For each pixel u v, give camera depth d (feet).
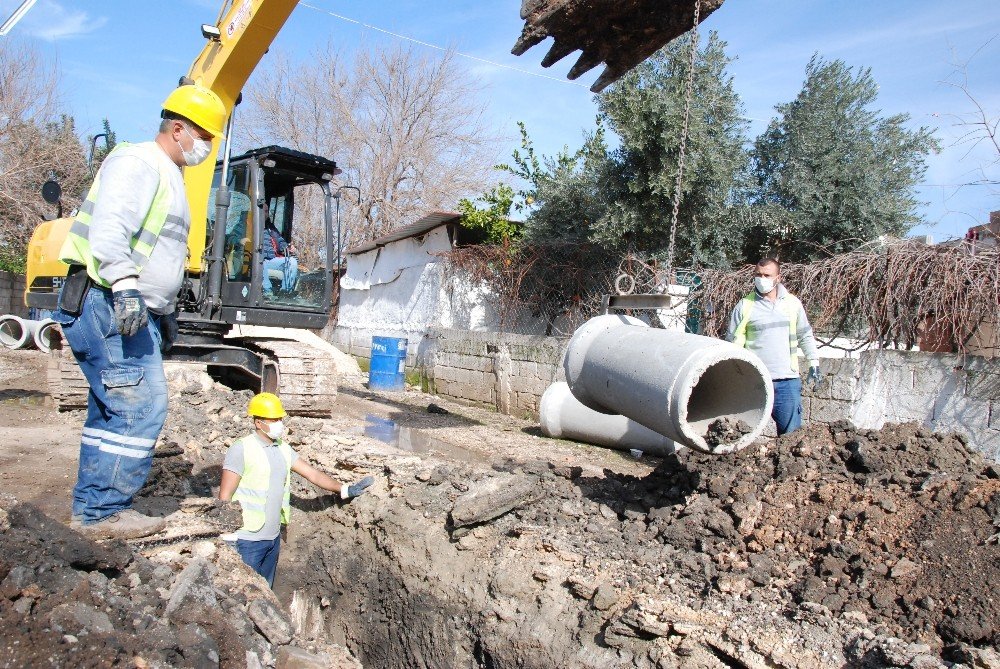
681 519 15.29
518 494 17.02
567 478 19.33
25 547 9.96
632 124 35.94
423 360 46.80
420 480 19.71
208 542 13.38
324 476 19.58
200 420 23.52
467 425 32.60
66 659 8.86
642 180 36.88
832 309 23.27
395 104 88.38
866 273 22.58
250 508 16.51
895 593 12.03
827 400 23.93
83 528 12.22
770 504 14.71
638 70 36.91
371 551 18.95
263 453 16.80
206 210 27.14
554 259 39.73
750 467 15.66
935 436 14.83
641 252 37.42
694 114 35.09
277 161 28.84
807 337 18.86
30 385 33.24
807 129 40.24
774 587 13.07
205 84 25.72
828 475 14.70
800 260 39.88
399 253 54.49
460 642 15.62
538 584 14.90
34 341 42.37
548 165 44.06
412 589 17.13
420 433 29.91
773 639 11.49
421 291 50.42
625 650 12.71
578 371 17.94
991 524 12.34
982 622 10.85
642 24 15.23
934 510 13.03
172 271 12.68
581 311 38.34
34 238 35.58
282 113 89.30
